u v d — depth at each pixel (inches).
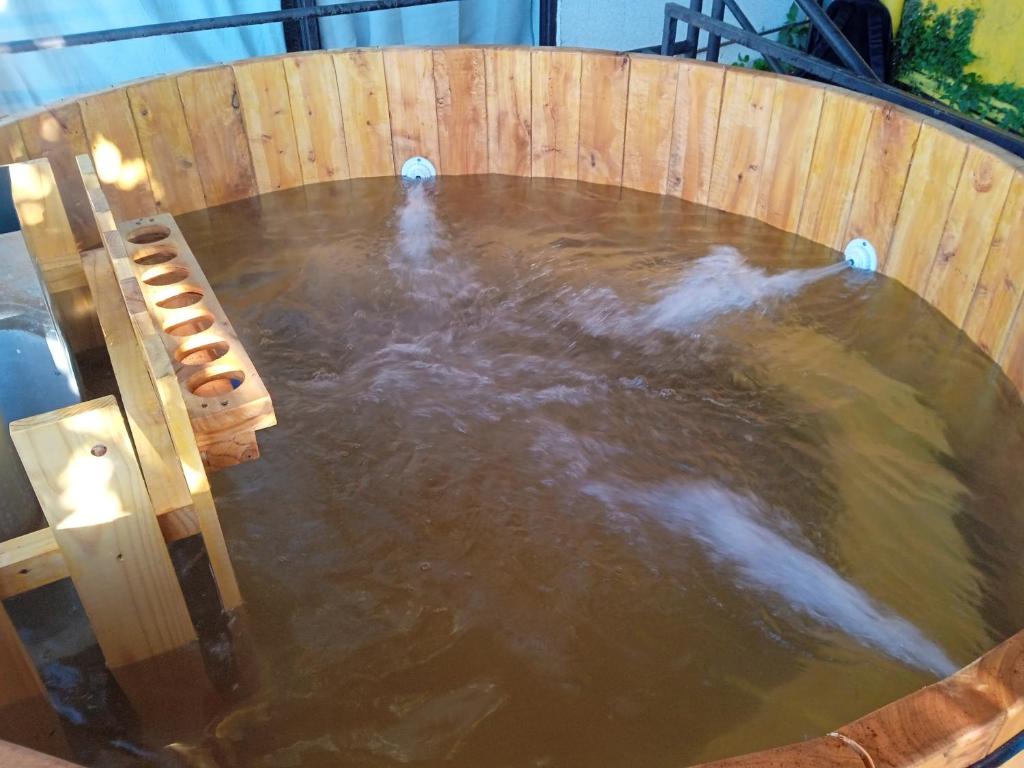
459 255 111.2
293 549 67.7
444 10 168.6
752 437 79.3
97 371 86.6
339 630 60.7
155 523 51.9
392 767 51.3
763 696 55.9
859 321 95.7
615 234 116.4
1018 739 36.0
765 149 114.7
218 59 154.9
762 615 61.6
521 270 107.7
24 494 64.2
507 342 93.9
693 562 66.2
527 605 62.6
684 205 125.0
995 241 86.5
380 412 83.0
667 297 101.7
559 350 92.5
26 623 61.2
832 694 56.0
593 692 56.1
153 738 53.2
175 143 118.3
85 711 55.0
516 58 126.0
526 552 67.3
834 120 105.6
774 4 207.5
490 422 81.9
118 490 49.3
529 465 76.4
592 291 103.0
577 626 60.9
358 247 113.3
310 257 110.7
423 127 132.6
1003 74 146.3
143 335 55.7
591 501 72.3
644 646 59.4
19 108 141.1
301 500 72.7
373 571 65.6
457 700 55.5
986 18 146.9
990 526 68.6
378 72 127.3
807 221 113.6
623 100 124.1
